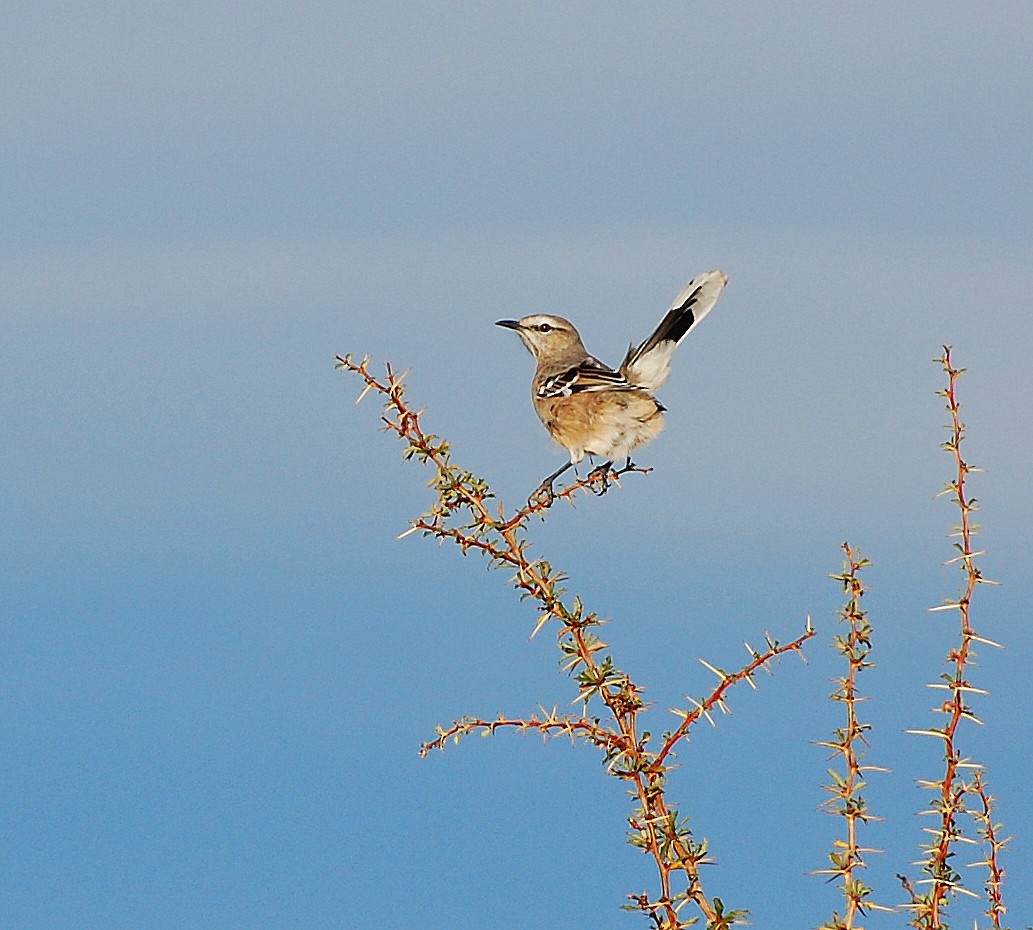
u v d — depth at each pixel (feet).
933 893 27.22
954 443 28.53
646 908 27.71
